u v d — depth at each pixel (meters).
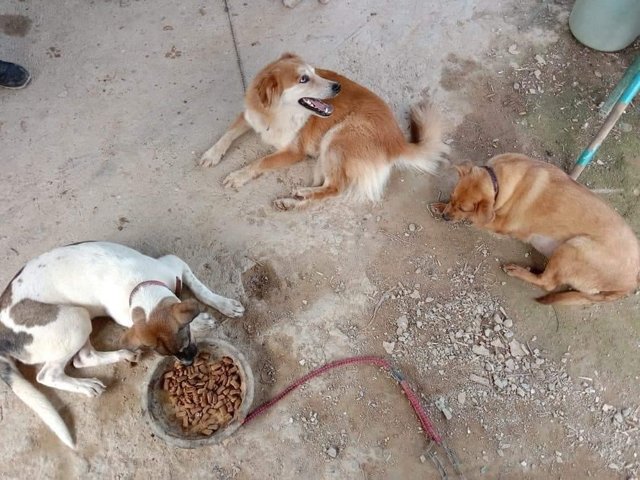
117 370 1.31
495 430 1.31
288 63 1.44
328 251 1.50
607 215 1.32
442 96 1.77
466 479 1.26
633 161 1.68
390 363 1.37
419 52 1.85
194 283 1.37
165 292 1.17
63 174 1.56
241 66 1.77
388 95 1.76
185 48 1.80
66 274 1.21
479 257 1.52
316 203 1.56
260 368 1.34
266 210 1.55
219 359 1.29
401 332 1.41
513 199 1.41
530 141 1.71
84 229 1.49
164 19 1.85
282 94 1.43
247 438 1.26
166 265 1.31
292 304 1.42
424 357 1.38
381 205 1.58
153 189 1.56
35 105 1.67
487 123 1.74
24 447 1.24
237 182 1.56
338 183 1.54
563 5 1.97
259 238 1.51
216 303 1.36
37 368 1.31
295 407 1.30
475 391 1.35
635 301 1.48
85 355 1.27
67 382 1.24
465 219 1.51
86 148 1.60
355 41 1.85
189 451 1.25
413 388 1.35
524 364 1.39
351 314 1.42
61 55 1.76
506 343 1.41
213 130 1.66
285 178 1.61
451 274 1.50
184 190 1.56
